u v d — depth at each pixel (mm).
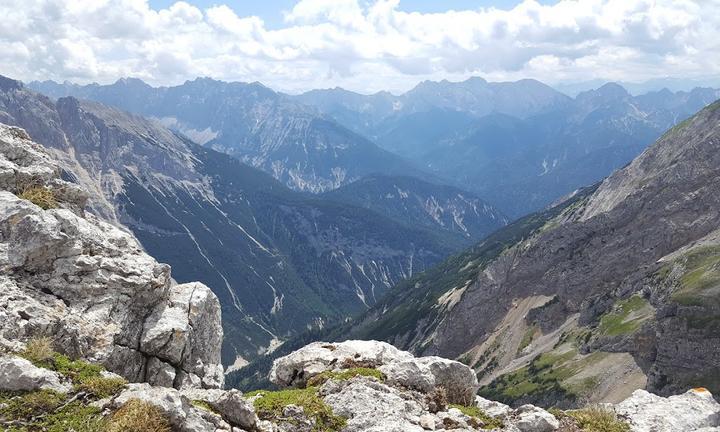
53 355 19938
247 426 18672
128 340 25578
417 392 23234
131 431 15867
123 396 17828
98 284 25797
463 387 24906
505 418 22750
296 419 19922
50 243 25297
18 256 24703
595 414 22797
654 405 24547
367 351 27438
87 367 19922
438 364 25000
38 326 22484
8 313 22125
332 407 21031
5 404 16656
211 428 17422
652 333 180125
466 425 21125
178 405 17203
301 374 26203
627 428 22141
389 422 19578
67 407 17219
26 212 25766
